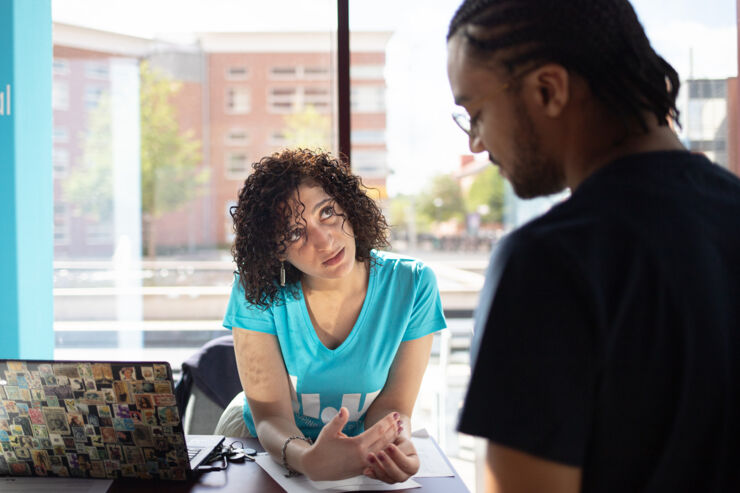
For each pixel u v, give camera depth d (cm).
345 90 237
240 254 133
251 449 125
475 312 59
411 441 121
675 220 53
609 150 59
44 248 227
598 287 51
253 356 136
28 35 221
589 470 53
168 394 101
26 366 104
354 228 136
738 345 52
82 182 293
